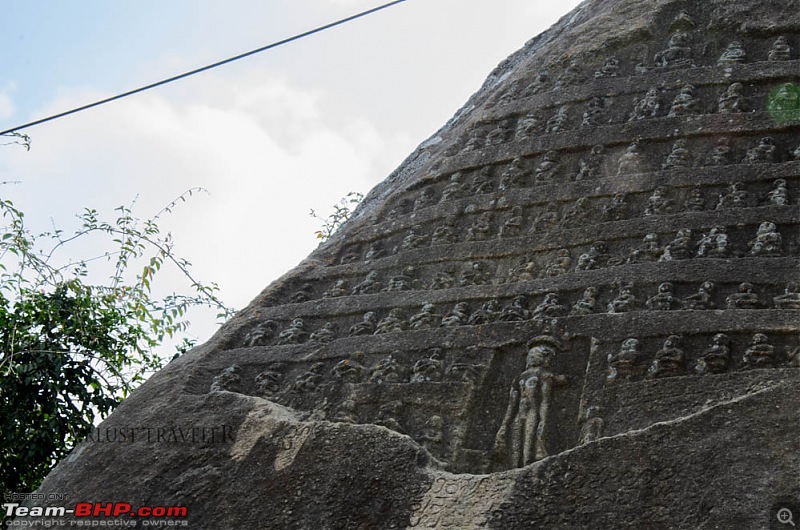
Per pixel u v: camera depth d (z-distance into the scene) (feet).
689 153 27.35
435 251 27.89
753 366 21.04
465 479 20.48
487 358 23.65
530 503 19.36
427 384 23.56
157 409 25.49
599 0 36.27
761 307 22.44
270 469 22.29
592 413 21.21
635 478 18.89
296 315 27.96
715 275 23.45
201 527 21.61
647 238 25.21
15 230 33.65
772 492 17.79
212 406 24.81
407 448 21.63
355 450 21.97
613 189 27.12
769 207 24.84
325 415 23.95
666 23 32.04
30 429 31.12
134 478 23.40
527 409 22.06
